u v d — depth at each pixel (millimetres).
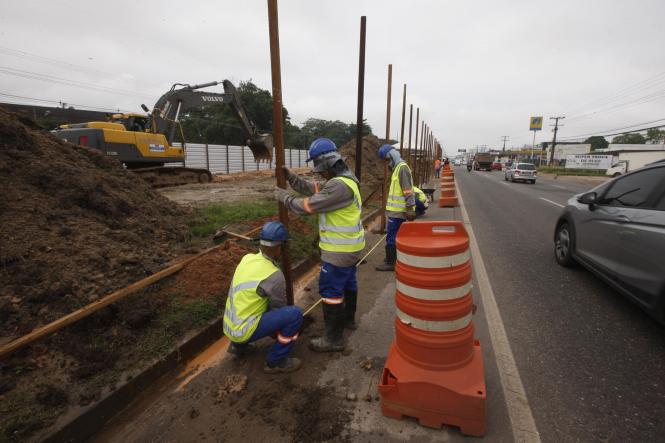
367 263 5633
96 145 10828
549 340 3248
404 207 4941
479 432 2145
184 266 3908
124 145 11688
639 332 3369
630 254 3559
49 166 4430
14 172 4059
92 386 2414
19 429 2041
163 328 3082
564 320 3627
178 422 2336
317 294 4438
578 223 4785
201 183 15211
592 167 43656
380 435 2189
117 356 2707
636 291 3445
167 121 13766
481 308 3926
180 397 2576
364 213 9156
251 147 14852
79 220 4051
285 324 2686
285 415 2369
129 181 5797
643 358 2945
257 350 3172
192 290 3609
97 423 2271
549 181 27250
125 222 4621
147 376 2652
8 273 2947
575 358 2959
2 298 2740
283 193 2998
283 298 2764
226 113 39844
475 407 2115
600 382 2648
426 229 2289
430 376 2219
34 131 5266
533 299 4152
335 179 2797
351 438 2168
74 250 3484
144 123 13547
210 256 4199
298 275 5012
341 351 3119
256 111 41406
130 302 3150
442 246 2131
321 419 2326
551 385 2627
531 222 8922
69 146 5492
